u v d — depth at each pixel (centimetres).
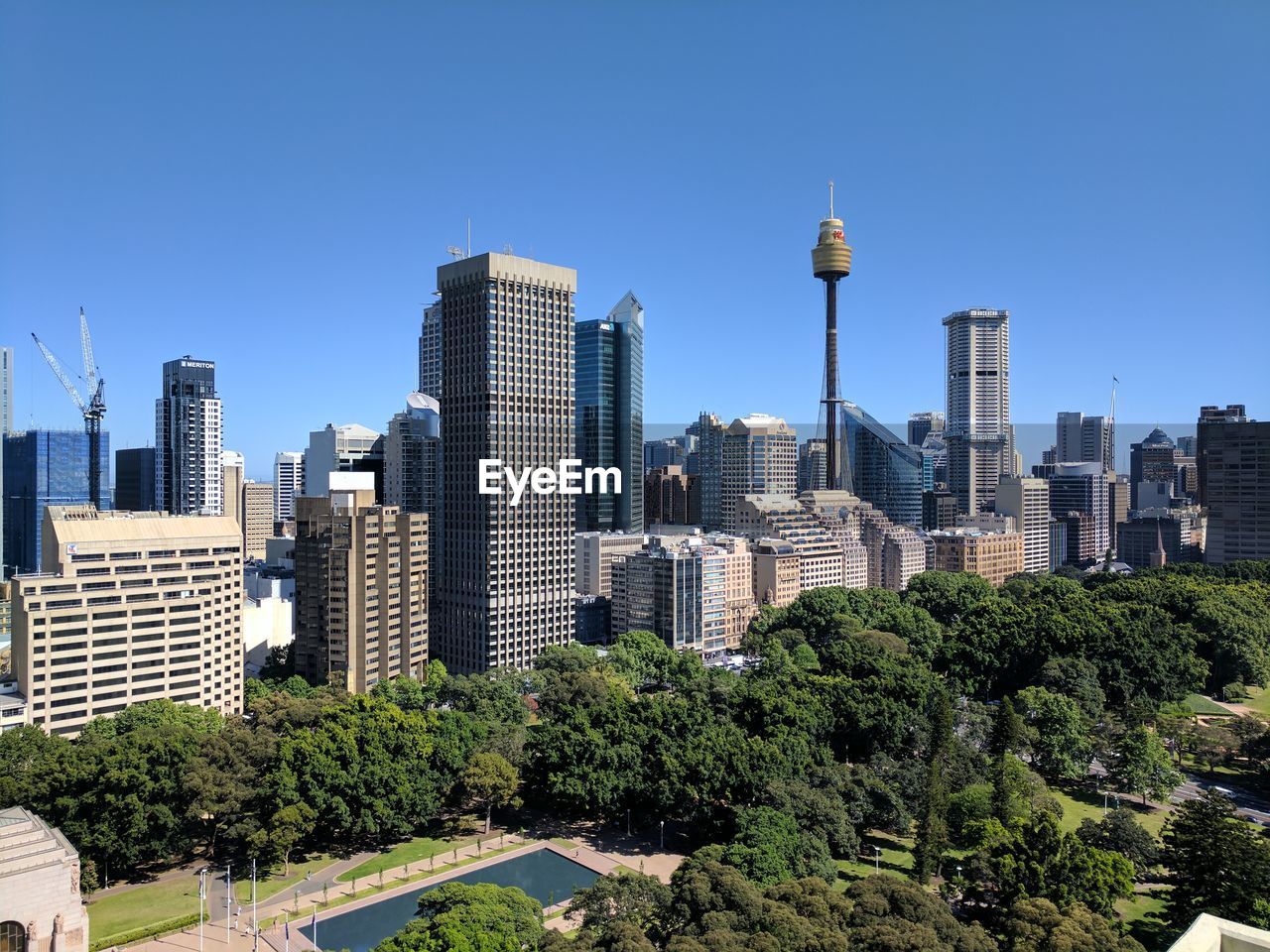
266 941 18312
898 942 13838
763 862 18125
